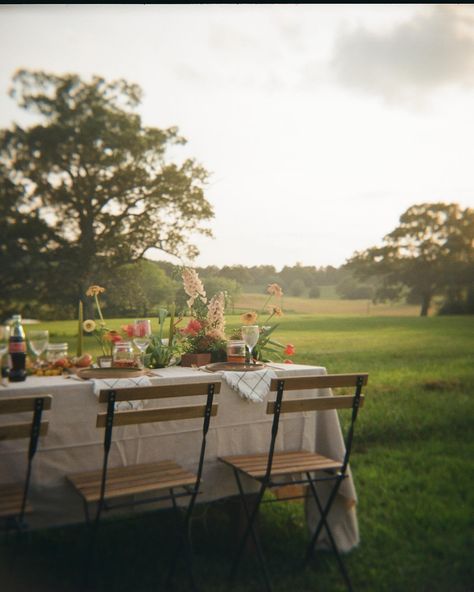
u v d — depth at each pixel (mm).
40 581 2762
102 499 2340
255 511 2729
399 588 2865
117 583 2768
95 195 20141
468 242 16672
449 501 4352
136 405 2744
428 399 8523
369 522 3799
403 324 14969
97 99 20156
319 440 3314
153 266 19672
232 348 3332
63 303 18531
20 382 2654
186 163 20031
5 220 19344
